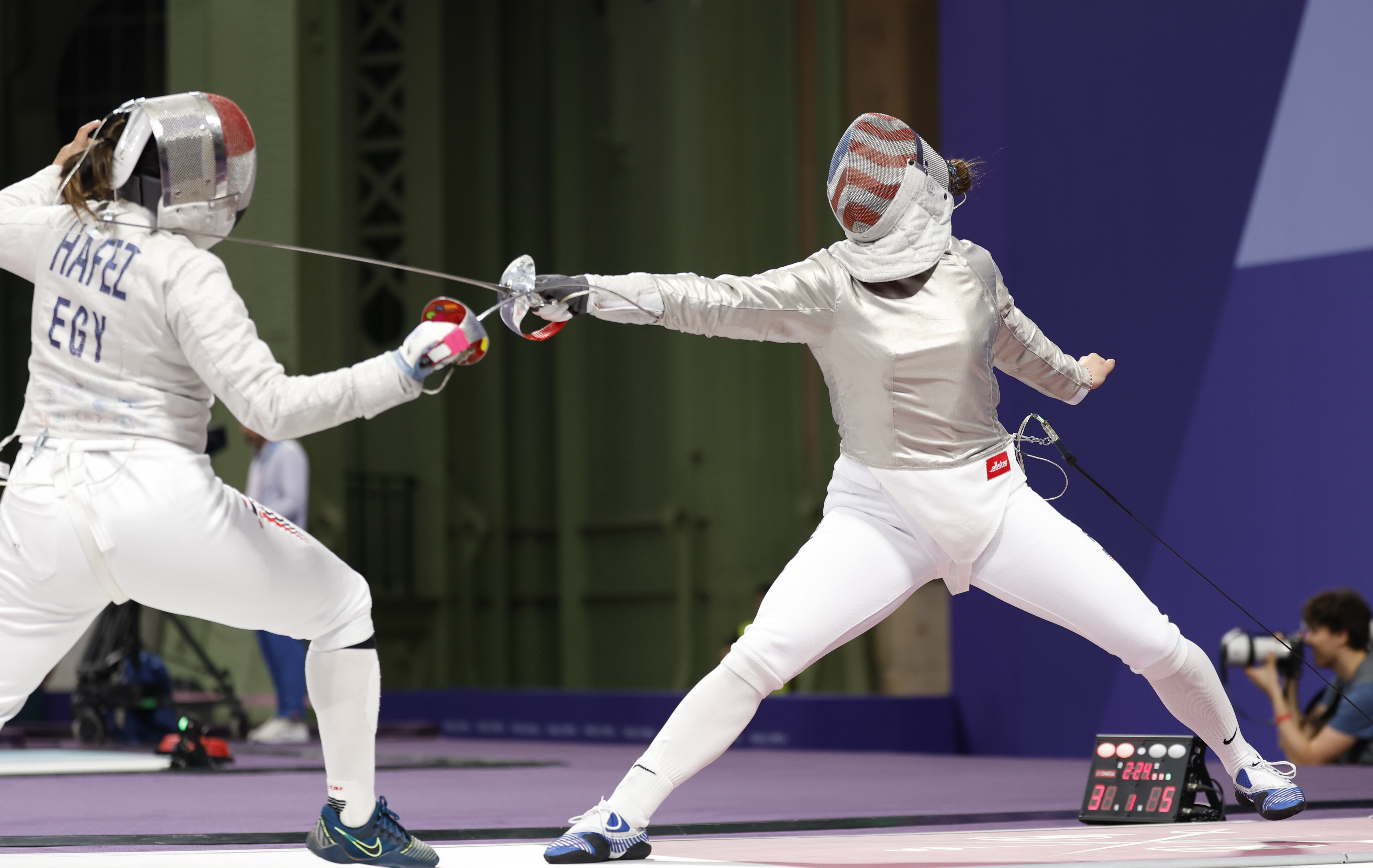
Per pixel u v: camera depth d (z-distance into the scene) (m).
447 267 43.16
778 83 40.06
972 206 24.03
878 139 9.29
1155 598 21.89
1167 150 22.02
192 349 7.43
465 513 43.53
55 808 13.84
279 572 7.65
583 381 43.19
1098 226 22.61
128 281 7.54
